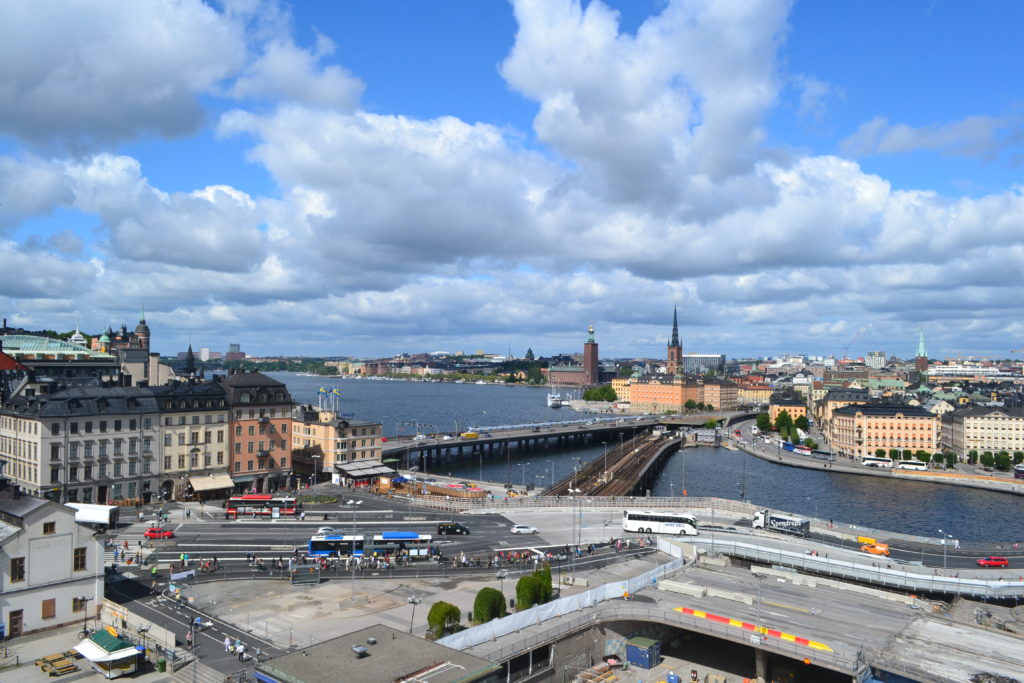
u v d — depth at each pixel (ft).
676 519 472.85
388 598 329.31
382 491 604.90
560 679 270.26
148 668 253.85
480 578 364.17
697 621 284.20
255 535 440.45
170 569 361.30
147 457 523.70
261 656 261.24
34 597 283.18
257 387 595.47
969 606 345.72
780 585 338.95
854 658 251.60
